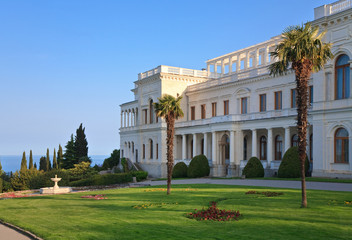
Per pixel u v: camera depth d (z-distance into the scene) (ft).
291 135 147.95
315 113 120.78
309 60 67.00
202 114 207.00
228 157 178.40
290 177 123.34
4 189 184.55
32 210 72.02
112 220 55.72
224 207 64.34
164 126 208.23
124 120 258.37
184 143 201.36
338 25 114.11
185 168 181.37
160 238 43.19
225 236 43.19
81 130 261.44
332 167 116.06
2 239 47.11
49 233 47.73
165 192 97.55
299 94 65.87
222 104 190.90
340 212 55.36
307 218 51.57
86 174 190.08
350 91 111.45
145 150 224.74
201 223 51.39
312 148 128.67
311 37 68.08
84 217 59.82
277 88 158.51
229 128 163.94
